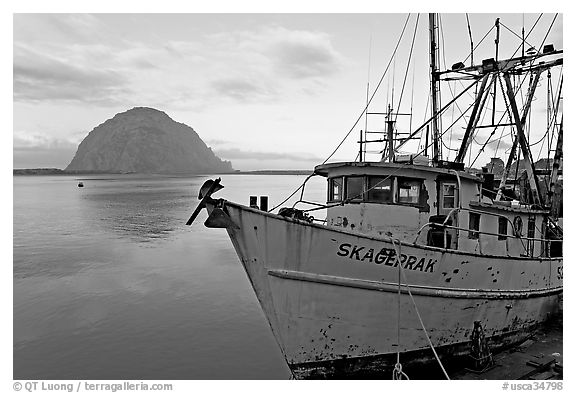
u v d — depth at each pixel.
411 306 10.05
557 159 16.58
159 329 17.47
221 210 8.75
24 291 22.59
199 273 26.50
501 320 12.20
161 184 180.25
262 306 9.51
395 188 10.83
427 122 12.95
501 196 15.89
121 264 28.88
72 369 14.20
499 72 14.00
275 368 14.22
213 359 14.92
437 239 10.65
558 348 12.80
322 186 160.50
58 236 40.53
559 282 14.84
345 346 9.75
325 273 9.30
